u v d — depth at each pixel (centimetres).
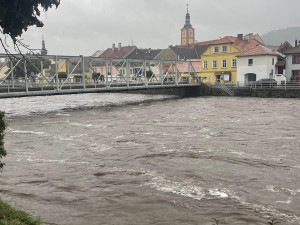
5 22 680
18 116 3048
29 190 1116
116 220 898
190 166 1377
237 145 1756
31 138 1991
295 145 1744
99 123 2612
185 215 923
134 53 8988
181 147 1720
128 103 4494
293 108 3416
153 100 4969
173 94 6341
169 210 955
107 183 1182
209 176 1247
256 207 969
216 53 6519
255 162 1428
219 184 1161
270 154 1562
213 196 1053
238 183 1170
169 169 1339
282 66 5878
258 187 1129
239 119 2723
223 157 1511
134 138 1980
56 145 1795
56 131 2242
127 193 1087
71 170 1337
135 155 1566
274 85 5016
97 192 1098
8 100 5375
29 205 992
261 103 4012
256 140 1881
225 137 1980
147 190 1110
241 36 6738
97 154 1595
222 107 3675
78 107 3966
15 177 1246
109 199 1039
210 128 2311
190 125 2459
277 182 1177
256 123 2498
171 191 1100
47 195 1073
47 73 7888
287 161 1441
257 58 5738
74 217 914
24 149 1702
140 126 2445
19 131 2234
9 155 1573
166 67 7781
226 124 2478
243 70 5931
